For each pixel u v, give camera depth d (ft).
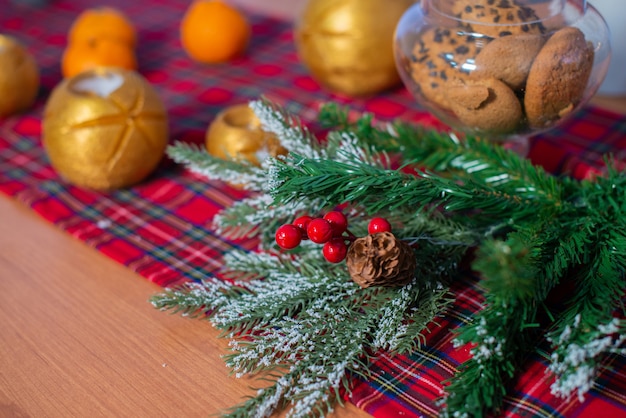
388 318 1.41
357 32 2.02
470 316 1.47
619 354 1.38
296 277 1.50
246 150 1.74
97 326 1.51
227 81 2.32
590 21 1.56
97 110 1.76
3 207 1.85
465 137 1.66
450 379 1.31
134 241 1.71
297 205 1.52
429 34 1.60
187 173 1.93
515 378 1.35
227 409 1.33
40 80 2.36
